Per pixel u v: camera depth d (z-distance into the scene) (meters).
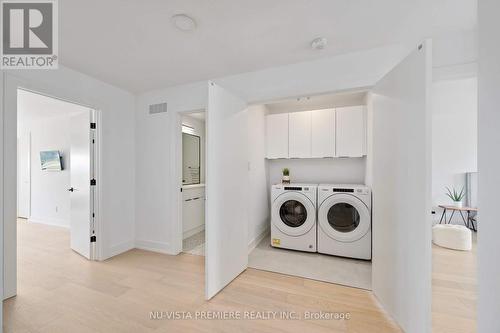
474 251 2.85
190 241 3.35
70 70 2.33
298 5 1.45
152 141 2.96
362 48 1.96
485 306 0.75
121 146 2.89
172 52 2.03
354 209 2.82
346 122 3.12
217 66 2.29
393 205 1.60
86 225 2.69
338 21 1.61
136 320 1.57
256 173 3.18
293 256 2.77
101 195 2.64
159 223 2.91
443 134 3.90
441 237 3.02
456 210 3.62
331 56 2.09
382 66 1.93
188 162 4.07
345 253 2.70
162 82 2.71
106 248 2.68
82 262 2.56
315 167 3.67
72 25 1.62
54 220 4.40
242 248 2.34
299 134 3.36
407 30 1.71
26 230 4.00
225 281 2.03
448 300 1.79
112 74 2.48
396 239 1.56
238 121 2.29
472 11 1.50
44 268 2.40
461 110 3.70
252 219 3.02
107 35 1.76
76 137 2.91
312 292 1.95
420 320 1.30
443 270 2.32
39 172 4.60
